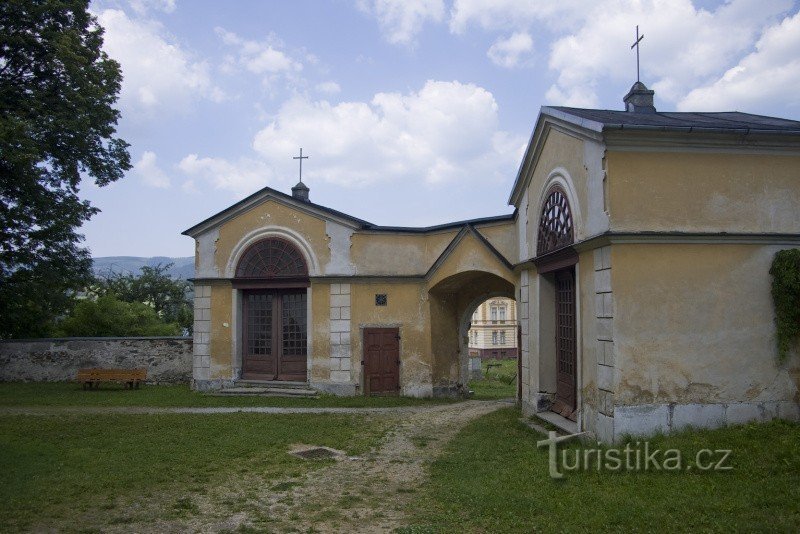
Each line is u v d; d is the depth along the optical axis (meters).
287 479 8.82
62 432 12.03
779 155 9.83
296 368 19.27
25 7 14.65
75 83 15.49
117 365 21.48
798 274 9.12
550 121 11.81
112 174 17.50
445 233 18.64
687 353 9.35
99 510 7.24
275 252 19.41
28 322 22.28
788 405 9.41
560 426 11.45
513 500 7.14
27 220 16.80
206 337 19.58
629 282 9.34
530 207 13.83
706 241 9.48
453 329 19.94
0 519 6.84
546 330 13.16
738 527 5.66
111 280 42.44
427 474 9.16
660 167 9.59
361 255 18.77
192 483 8.51
